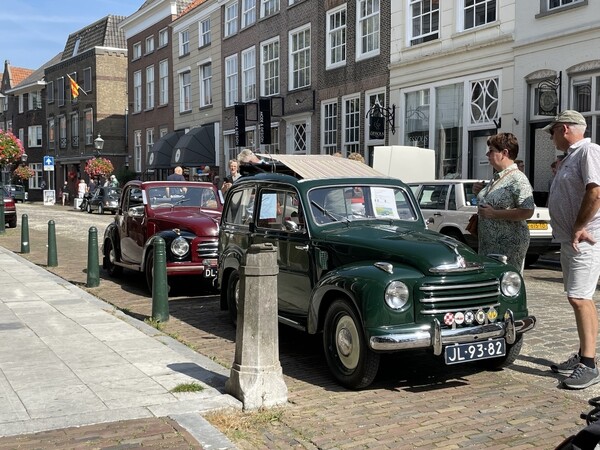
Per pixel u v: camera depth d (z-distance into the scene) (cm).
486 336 517
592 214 505
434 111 1875
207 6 3180
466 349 507
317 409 488
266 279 494
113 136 4703
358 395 521
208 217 998
